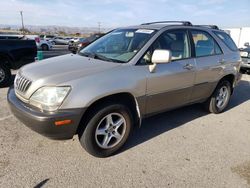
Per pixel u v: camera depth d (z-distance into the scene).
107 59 3.53
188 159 3.37
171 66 3.76
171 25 4.08
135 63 3.38
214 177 3.01
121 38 4.04
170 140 3.88
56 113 2.78
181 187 2.80
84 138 3.09
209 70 4.46
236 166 3.27
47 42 27.27
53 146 3.49
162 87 3.66
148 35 3.75
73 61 3.54
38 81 2.92
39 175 2.87
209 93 4.76
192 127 4.42
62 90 2.80
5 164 3.03
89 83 2.93
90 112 3.05
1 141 3.56
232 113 5.34
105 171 3.01
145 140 3.84
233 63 5.07
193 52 4.24
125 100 3.40
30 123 2.85
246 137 4.16
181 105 4.24
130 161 3.26
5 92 6.13
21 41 6.91
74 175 2.91
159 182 2.87
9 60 6.72
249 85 8.28
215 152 3.60
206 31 4.64
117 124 3.32
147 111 3.64
